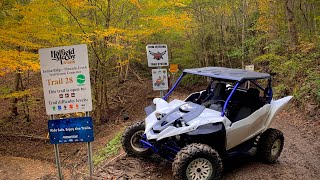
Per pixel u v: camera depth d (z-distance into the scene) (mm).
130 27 12211
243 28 16391
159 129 4992
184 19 12305
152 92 18125
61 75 4785
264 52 17078
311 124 8953
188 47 19234
